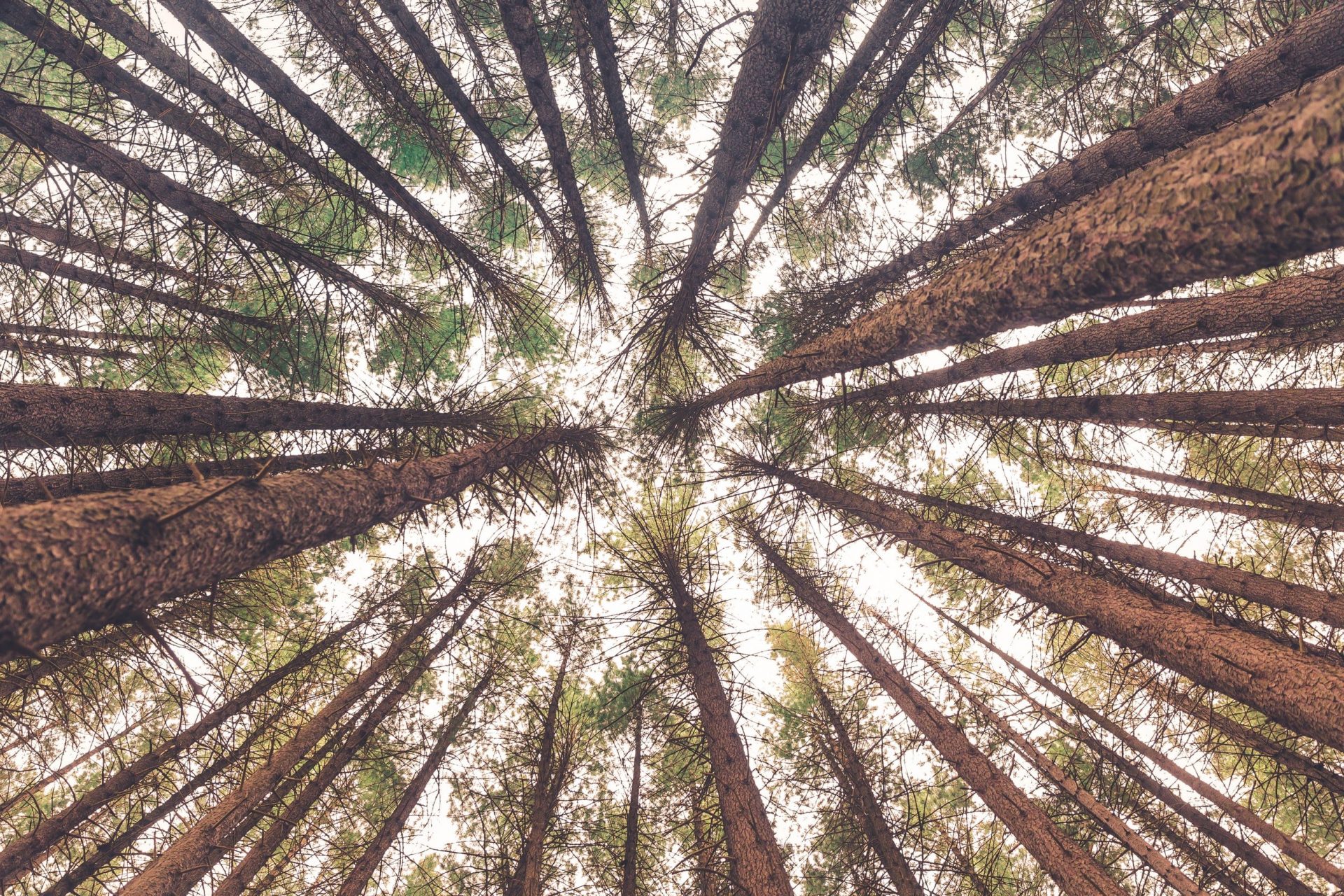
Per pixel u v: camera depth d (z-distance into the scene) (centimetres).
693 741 788
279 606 742
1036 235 265
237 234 425
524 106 729
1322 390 483
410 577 852
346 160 460
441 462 479
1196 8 506
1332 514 570
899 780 726
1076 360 521
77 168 370
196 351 586
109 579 191
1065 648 816
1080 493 791
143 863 700
